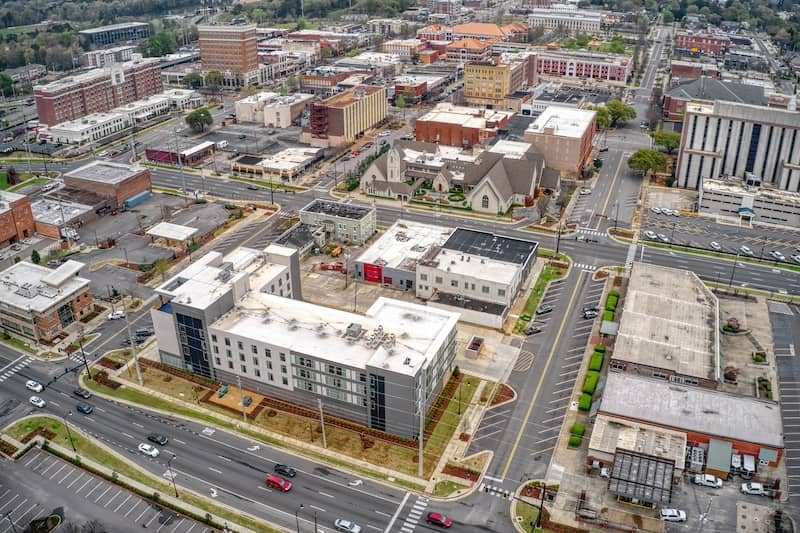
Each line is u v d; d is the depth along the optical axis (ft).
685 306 614.34
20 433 489.26
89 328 614.75
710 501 427.74
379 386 471.62
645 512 417.90
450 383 536.83
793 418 503.20
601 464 452.76
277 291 595.47
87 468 457.68
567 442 478.18
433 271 645.10
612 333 582.76
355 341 502.38
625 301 620.90
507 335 602.44
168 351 555.69
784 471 451.94
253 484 444.55
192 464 460.96
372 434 488.85
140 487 442.50
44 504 430.20
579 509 420.36
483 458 464.65
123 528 411.95
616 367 539.70
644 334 570.05
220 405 516.73
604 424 472.03
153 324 568.82
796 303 655.76
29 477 451.12
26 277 634.02
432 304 631.56
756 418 473.67
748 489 433.07
